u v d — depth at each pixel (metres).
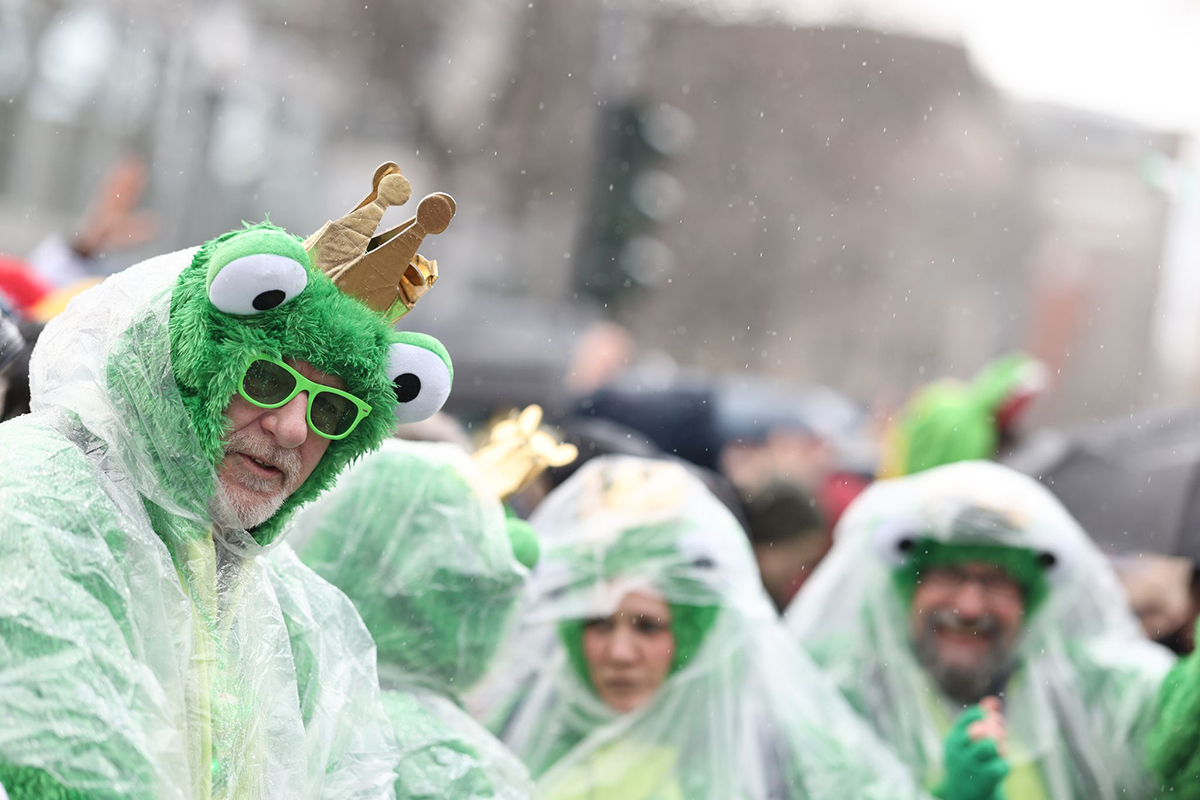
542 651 7.29
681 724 7.26
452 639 5.95
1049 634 8.30
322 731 4.86
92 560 3.88
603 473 7.63
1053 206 83.50
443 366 4.70
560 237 50.00
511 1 57.25
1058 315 62.44
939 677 8.29
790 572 10.37
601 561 7.29
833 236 57.09
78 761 3.62
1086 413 71.12
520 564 6.36
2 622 3.66
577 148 49.19
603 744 7.21
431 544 5.92
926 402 13.02
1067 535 8.25
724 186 53.97
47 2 46.25
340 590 5.75
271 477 4.42
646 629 7.27
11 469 3.89
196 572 4.29
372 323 4.50
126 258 15.76
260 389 4.30
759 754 7.28
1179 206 84.12
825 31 55.28
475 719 7.12
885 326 61.75
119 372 4.24
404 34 56.78
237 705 4.42
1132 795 8.06
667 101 52.78
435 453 6.22
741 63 53.41
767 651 7.50
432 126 55.72
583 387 15.94
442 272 52.06
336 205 57.22
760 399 19.39
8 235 45.97
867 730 7.79
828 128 55.38
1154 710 8.05
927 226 64.50
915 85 58.44
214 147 51.00
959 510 8.17
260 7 52.69
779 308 55.91
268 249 4.21
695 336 53.69
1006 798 7.98
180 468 4.25
